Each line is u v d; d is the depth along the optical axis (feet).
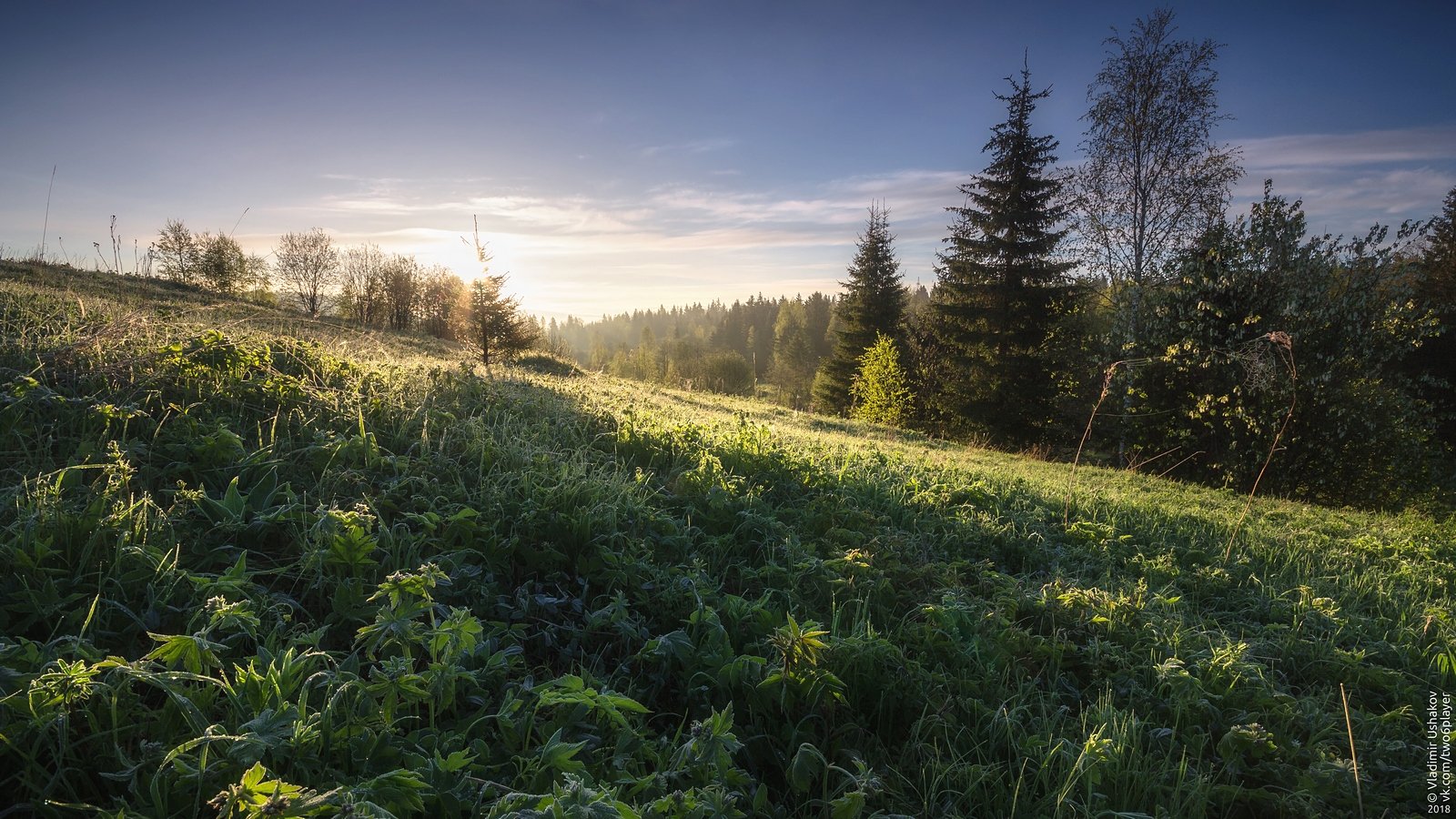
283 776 6.41
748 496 17.47
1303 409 55.31
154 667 7.54
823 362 143.84
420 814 6.71
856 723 10.16
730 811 7.20
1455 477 74.49
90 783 6.42
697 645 11.09
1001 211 90.02
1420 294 86.63
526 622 10.77
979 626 13.20
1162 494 38.37
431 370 22.26
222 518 10.84
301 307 135.74
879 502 20.83
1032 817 8.79
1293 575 20.99
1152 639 13.60
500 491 13.66
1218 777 10.04
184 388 15.10
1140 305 64.59
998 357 89.10
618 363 355.77
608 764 8.05
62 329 18.20
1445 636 15.84
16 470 10.73
